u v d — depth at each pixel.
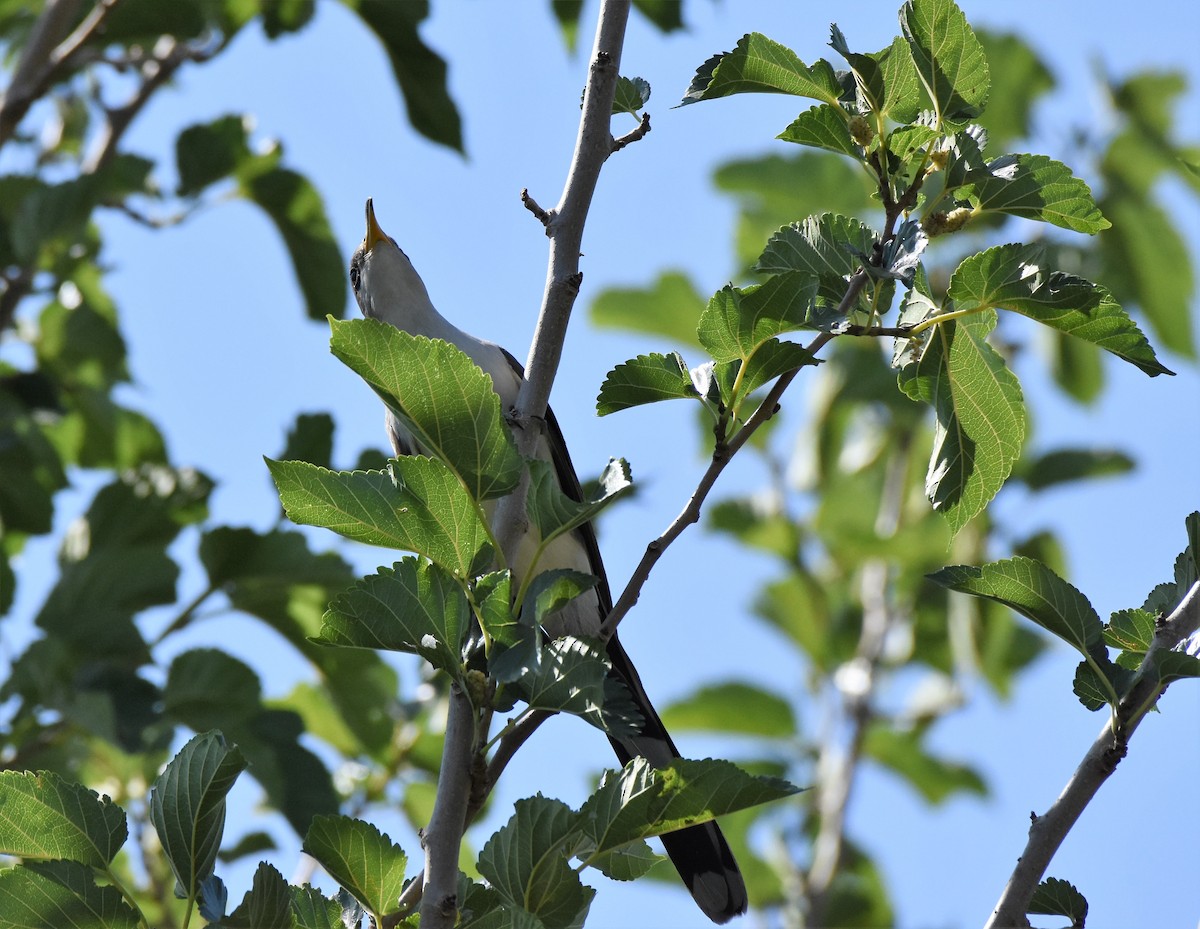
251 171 11.64
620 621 5.27
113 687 9.38
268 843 10.17
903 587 14.09
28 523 11.80
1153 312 13.25
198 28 11.34
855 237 5.90
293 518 5.06
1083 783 5.39
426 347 4.85
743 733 14.16
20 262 10.80
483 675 5.05
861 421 15.66
